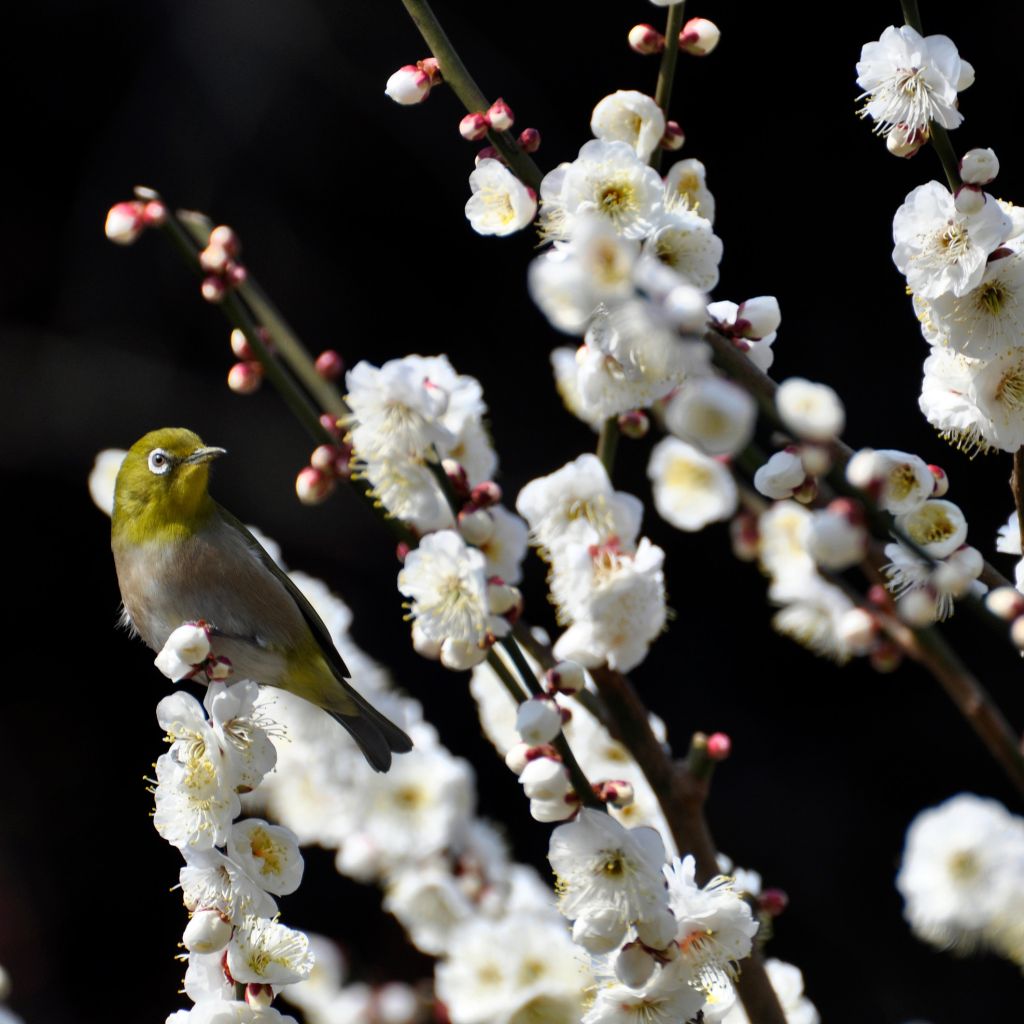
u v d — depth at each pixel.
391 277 13.41
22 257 13.18
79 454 13.01
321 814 5.25
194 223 3.88
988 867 4.67
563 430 13.43
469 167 13.32
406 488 3.37
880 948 12.57
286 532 12.89
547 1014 4.57
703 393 2.41
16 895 12.55
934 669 3.39
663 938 3.10
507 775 12.63
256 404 13.18
